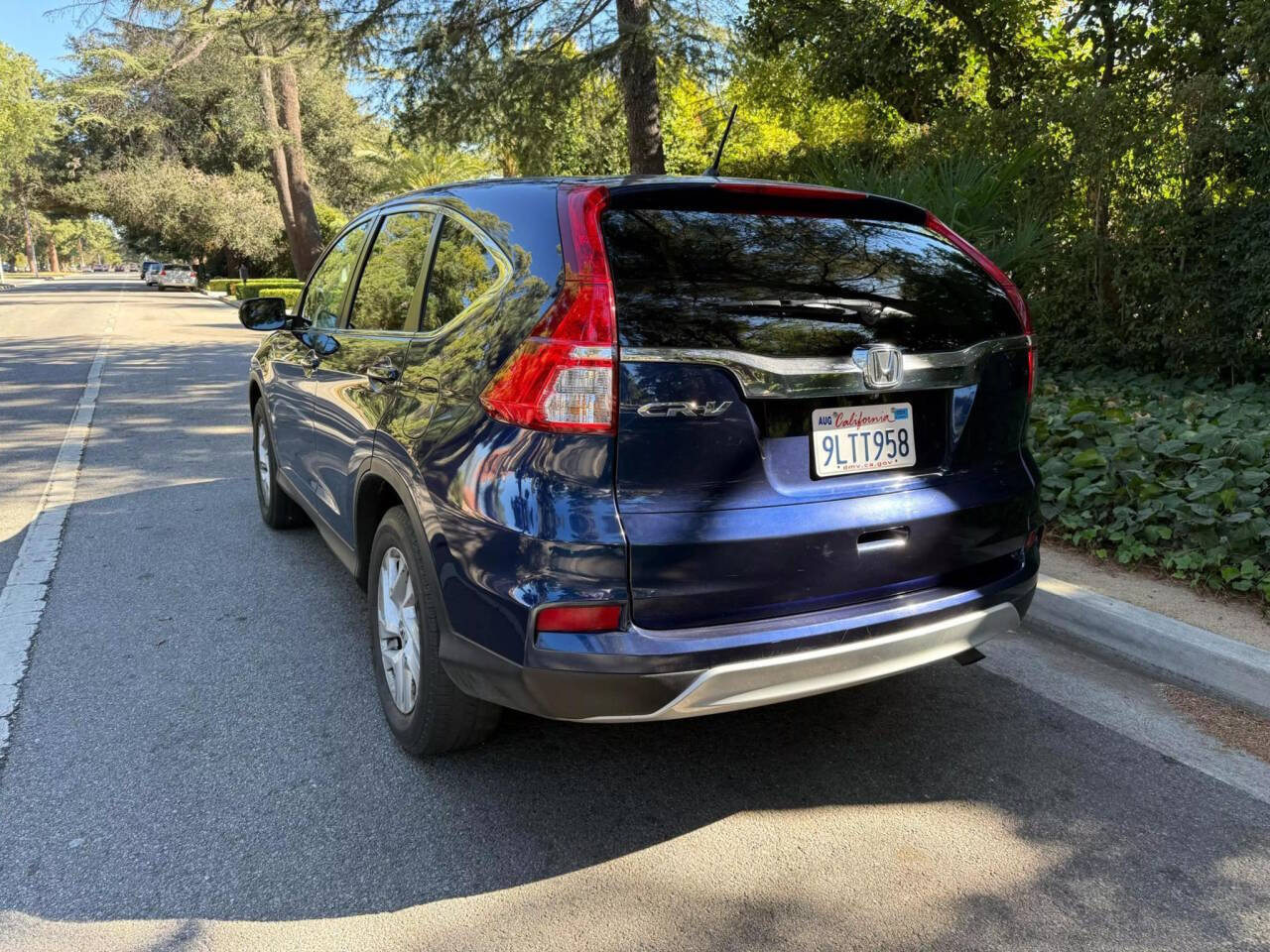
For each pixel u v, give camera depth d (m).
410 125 11.76
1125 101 7.85
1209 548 4.28
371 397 3.16
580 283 2.26
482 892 2.39
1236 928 2.26
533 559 2.23
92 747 3.06
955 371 2.67
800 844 2.59
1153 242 7.69
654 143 10.58
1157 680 3.60
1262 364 7.56
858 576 2.50
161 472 7.03
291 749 3.06
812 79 13.13
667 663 2.23
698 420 2.27
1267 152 6.95
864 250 2.66
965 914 2.30
